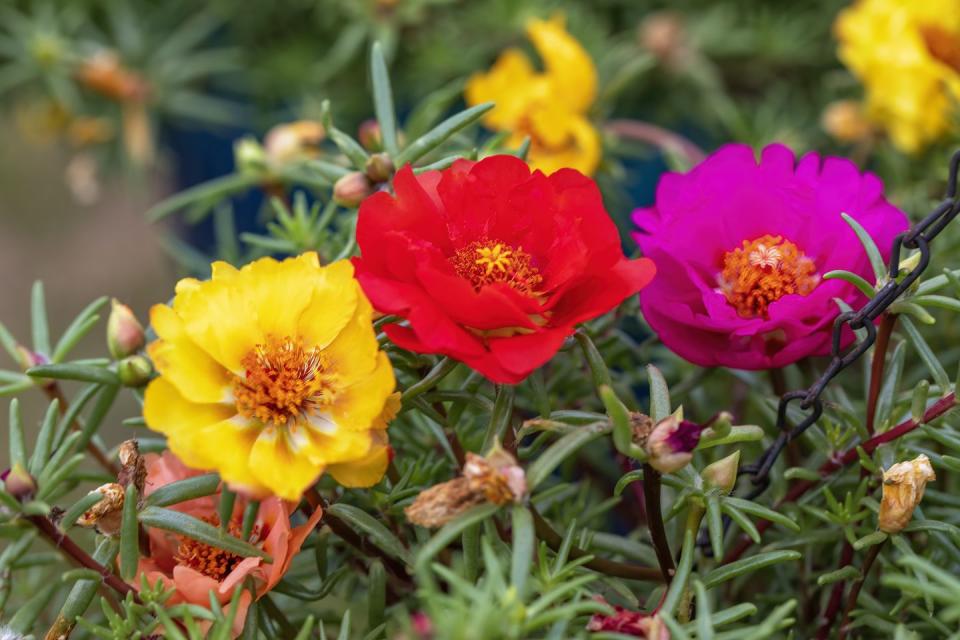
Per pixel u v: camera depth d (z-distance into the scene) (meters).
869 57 0.55
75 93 0.72
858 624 0.43
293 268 0.41
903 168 0.57
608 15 0.74
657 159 0.70
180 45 0.71
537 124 0.54
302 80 0.74
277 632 0.45
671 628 0.38
